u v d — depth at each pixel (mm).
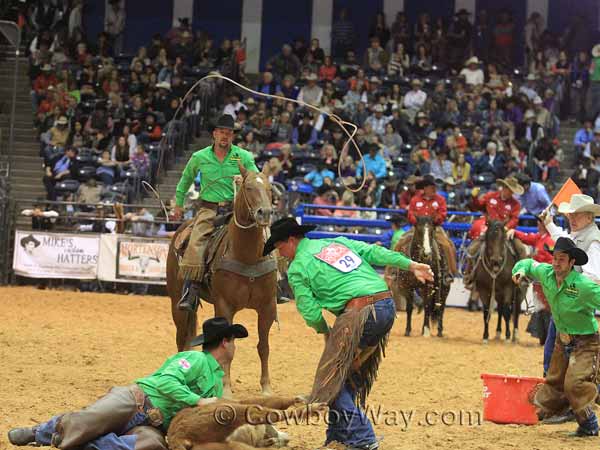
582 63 29922
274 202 19750
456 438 7590
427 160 25000
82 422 6203
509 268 15344
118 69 29672
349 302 6676
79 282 21750
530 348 14828
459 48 30703
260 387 9969
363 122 26891
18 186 26312
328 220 20984
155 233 21672
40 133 27609
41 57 29656
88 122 26859
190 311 9562
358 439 6609
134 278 21062
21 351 11969
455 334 16703
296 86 28984
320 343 14211
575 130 29266
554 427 8172
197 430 6102
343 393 6648
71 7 31750
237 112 27359
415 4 33094
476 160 25578
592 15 32469
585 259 7520
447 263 16094
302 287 6754
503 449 7172
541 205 17016
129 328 15023
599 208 8148
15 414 7965
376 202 23328
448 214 21797
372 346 6707
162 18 33500
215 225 9508
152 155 25000
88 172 24609
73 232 21547
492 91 28906
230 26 33469
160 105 27797
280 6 33375
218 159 9648
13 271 21312
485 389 8383
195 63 30188
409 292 16016
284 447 7078
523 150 26516
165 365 6508
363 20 33219
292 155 24906
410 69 30062
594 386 7555
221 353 6719
